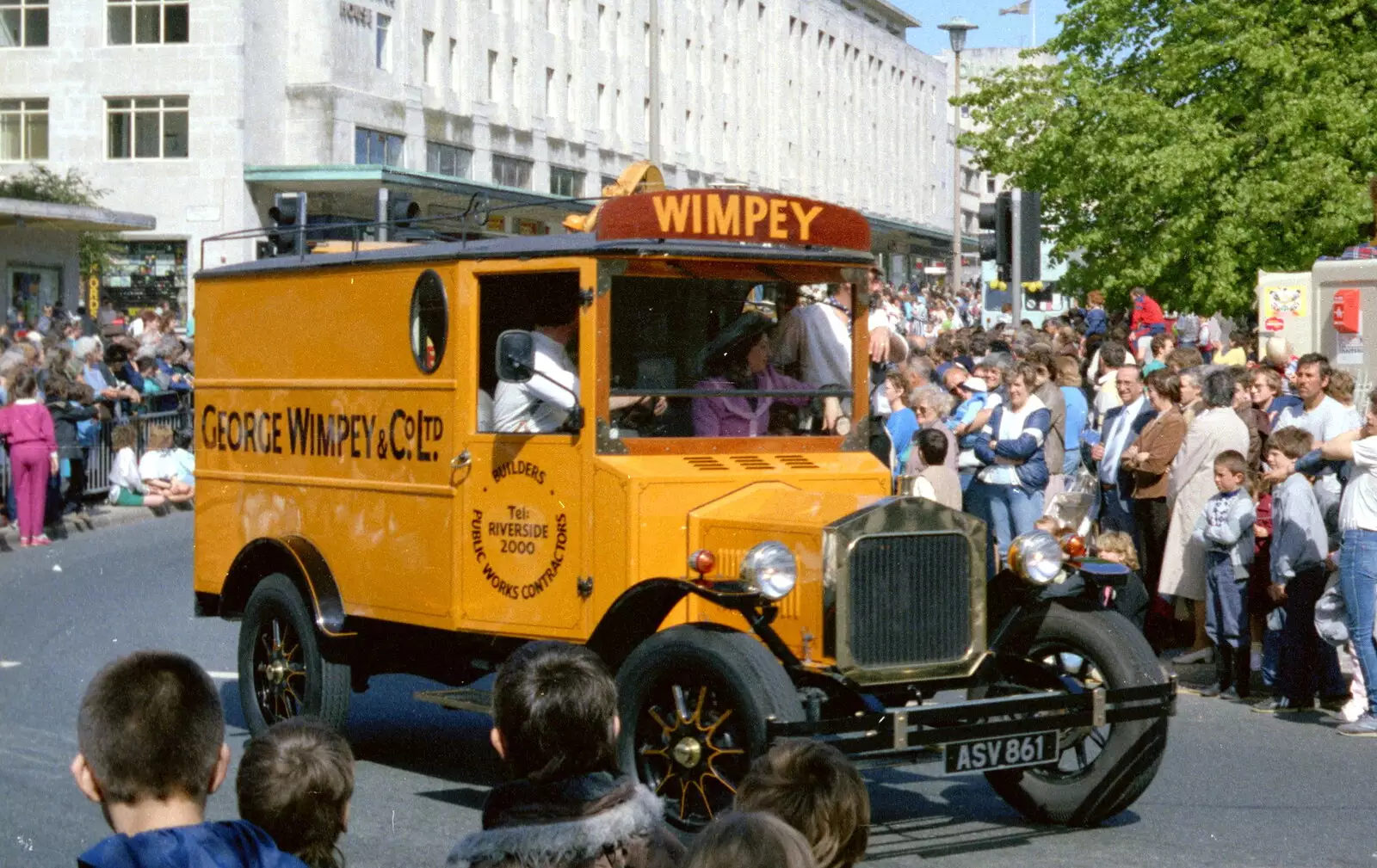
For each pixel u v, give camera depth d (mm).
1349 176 34906
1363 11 35812
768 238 8586
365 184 46312
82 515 21906
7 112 48156
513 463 8594
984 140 39281
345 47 49688
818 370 8859
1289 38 36062
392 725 10922
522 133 59375
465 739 10500
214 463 10656
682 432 8438
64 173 47750
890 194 99750
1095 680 8344
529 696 4188
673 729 7539
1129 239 36562
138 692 3355
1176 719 10805
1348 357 16125
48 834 8141
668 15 70562
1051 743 7664
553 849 4031
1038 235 15602
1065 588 8344
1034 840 8102
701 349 8508
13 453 19828
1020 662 8148
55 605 15688
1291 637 10844
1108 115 36812
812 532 7570
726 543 7996
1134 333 27312
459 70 55938
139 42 47500
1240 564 11195
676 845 4164
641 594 7781
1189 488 12031
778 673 7297
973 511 13250
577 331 8320
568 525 8352
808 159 86125
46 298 36156
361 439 9492
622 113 67375
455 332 8844
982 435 13164
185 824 3369
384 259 9273
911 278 96375
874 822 8516
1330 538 11492
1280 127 34812
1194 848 7879
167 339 26969
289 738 4176
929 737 7324
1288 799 8789
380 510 9344
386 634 9641
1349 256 16734
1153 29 38031
